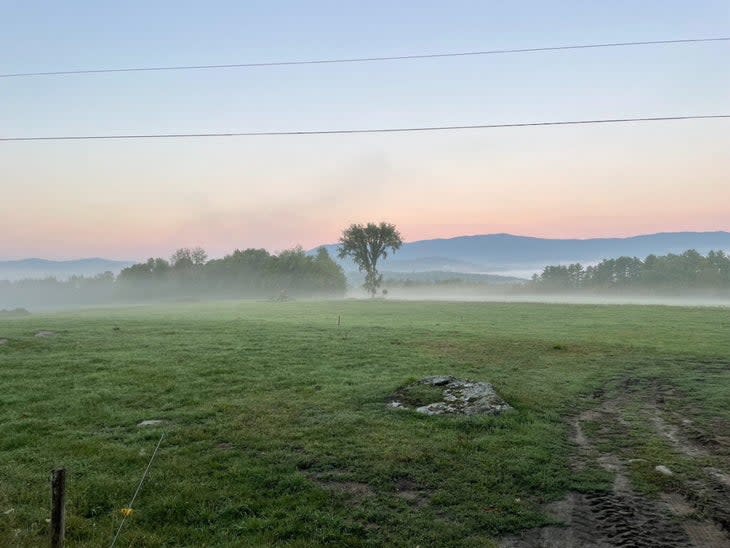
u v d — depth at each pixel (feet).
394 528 29.84
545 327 141.28
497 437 44.70
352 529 29.68
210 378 68.39
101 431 46.93
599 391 65.77
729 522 30.58
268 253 633.20
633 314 190.19
